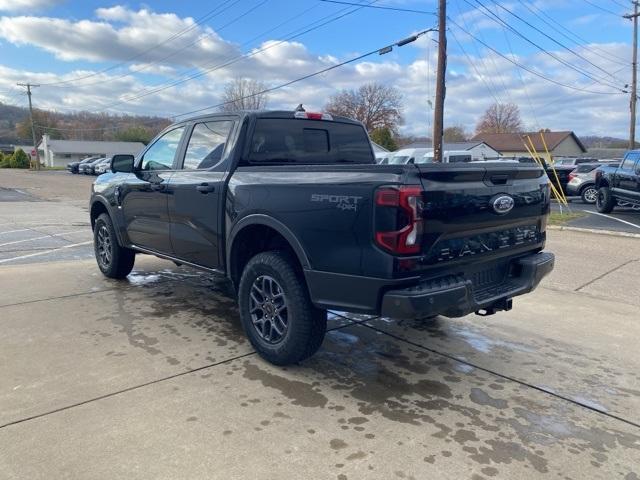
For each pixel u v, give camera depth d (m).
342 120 5.14
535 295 6.11
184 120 5.00
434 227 3.14
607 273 7.32
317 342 3.73
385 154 25.00
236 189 4.03
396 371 3.87
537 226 4.11
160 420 3.07
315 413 3.20
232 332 4.58
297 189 3.53
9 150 106.88
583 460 2.78
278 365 3.86
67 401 3.27
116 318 4.90
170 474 2.56
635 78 32.66
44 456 2.69
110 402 3.27
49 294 5.68
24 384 3.49
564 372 3.91
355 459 2.73
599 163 20.67
